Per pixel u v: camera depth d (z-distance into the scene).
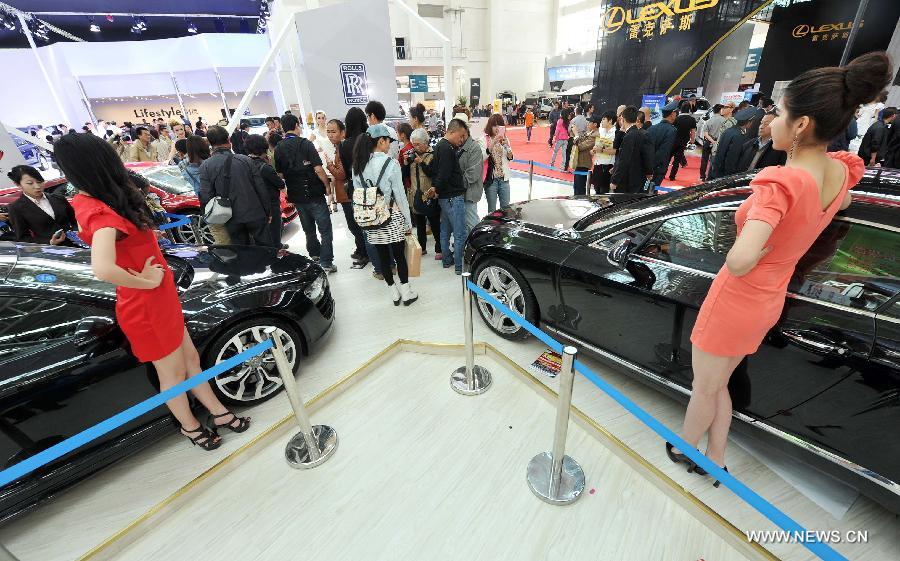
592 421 2.10
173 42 15.12
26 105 13.96
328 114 5.66
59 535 1.78
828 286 1.53
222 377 2.26
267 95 17.89
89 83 15.18
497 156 4.59
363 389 2.54
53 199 3.44
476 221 3.91
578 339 2.46
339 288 3.85
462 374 2.60
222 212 3.31
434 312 3.34
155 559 1.67
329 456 2.08
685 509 1.74
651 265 2.01
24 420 1.66
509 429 2.20
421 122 4.40
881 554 1.55
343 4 5.18
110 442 1.91
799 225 1.18
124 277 1.50
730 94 11.09
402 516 1.78
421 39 25.36
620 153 4.62
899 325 1.38
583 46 26.64
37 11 9.51
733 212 1.74
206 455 2.13
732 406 1.83
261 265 2.73
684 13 9.79
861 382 1.44
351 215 4.02
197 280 2.43
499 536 1.68
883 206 1.46
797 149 1.20
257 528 1.76
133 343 1.75
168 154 8.27
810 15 10.60
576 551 1.61
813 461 1.65
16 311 1.74
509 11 26.64
